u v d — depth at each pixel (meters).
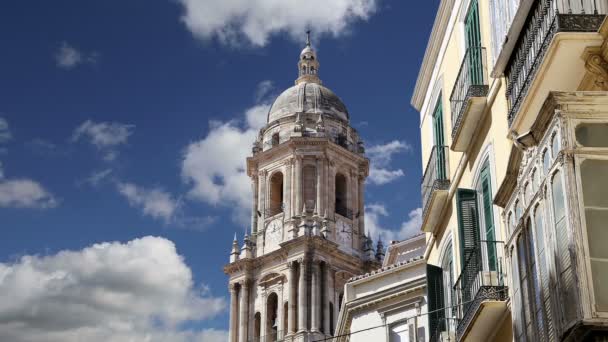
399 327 42.47
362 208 87.56
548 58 18.19
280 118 88.81
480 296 22.50
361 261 83.81
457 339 24.81
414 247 50.78
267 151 86.94
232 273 83.94
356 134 90.62
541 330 16.97
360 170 89.00
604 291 15.08
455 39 28.23
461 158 26.92
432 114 31.53
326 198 84.56
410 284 42.06
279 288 81.19
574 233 15.40
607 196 15.60
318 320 78.75
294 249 81.00
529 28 19.27
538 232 17.05
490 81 24.27
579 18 17.73
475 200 25.08
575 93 16.09
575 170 15.76
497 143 23.55
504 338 22.64
